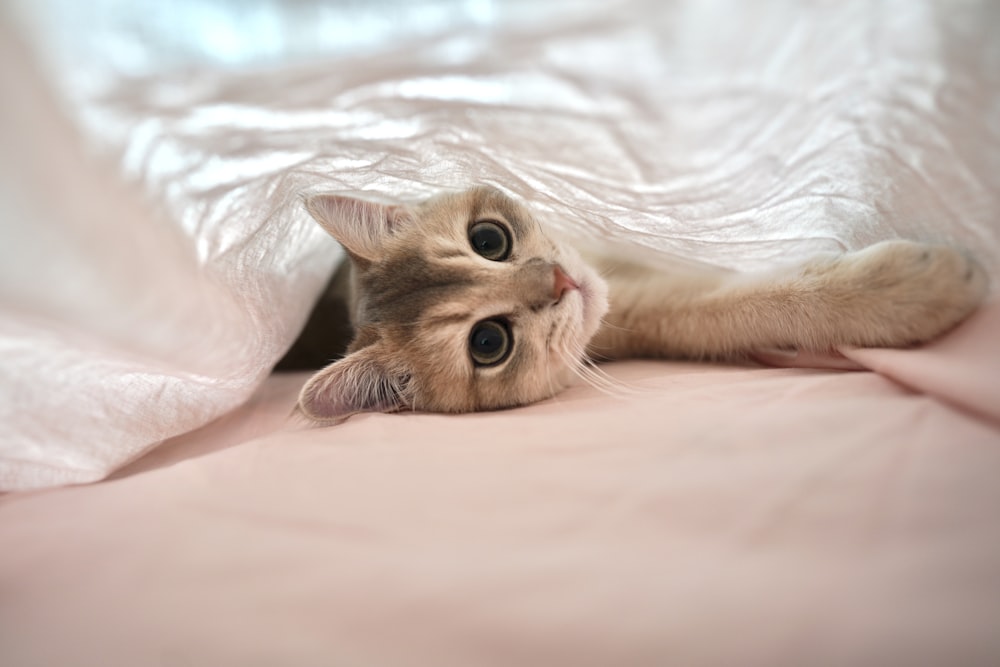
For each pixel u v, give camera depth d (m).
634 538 0.22
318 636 0.20
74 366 0.32
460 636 0.19
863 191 0.29
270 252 0.32
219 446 0.31
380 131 0.28
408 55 0.26
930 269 0.29
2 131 0.35
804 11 0.25
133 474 0.30
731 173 0.27
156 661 0.20
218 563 0.23
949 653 0.17
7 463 0.29
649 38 0.25
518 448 0.26
